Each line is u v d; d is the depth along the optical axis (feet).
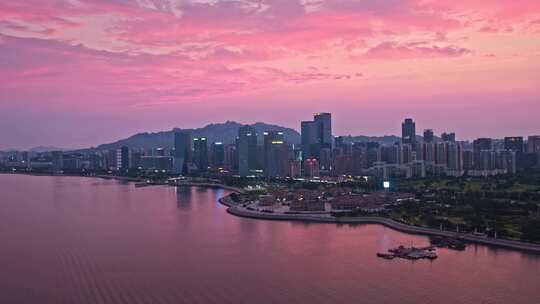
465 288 623.36
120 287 639.76
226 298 596.70
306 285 639.76
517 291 609.83
